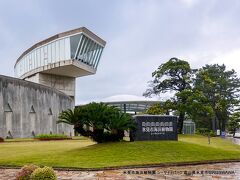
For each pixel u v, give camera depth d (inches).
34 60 2573.8
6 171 545.0
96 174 510.9
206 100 2001.7
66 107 2198.6
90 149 722.8
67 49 2292.1
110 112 774.5
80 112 761.6
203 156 702.5
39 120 1795.0
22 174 318.3
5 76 1550.2
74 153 685.9
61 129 2076.8
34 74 2576.3
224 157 717.9
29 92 1727.4
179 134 2127.2
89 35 2335.1
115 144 758.5
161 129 858.1
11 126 1567.4
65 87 2662.4
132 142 784.3
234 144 1439.5
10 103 1569.9
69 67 2326.5
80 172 530.3
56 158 636.7
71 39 2277.3
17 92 1630.2
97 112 754.8
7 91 1557.6
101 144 772.6
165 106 2006.6
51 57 2393.0
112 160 617.0
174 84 2145.7
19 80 1652.3
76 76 2687.0
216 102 2787.9
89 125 779.4
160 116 860.0
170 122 872.9
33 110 1744.6
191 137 1932.8
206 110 1947.6
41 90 1846.7
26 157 661.3
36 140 1427.2
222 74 3031.5
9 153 762.2
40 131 1797.5
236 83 3036.4
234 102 2807.6
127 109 2874.0
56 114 2012.8
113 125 763.4
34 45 2556.6
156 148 729.6
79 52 2290.8
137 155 662.5
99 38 2493.8
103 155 657.6
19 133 1619.1
